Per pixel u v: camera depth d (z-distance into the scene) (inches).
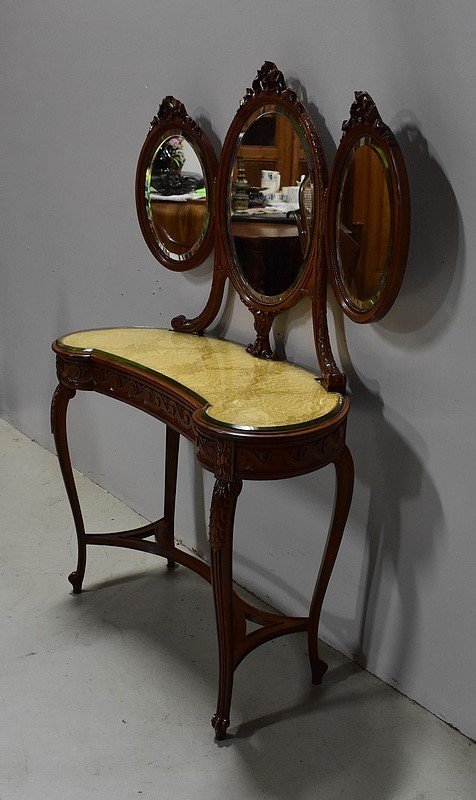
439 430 85.5
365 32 83.9
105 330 115.2
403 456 90.2
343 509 90.3
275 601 113.7
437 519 88.0
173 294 122.8
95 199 135.3
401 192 78.6
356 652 102.0
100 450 149.6
